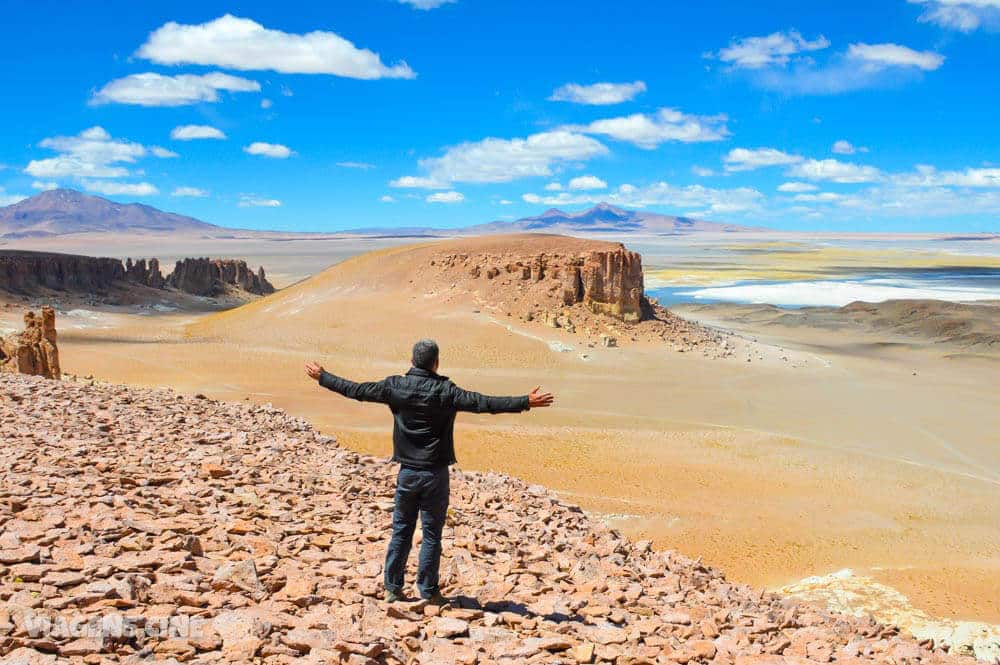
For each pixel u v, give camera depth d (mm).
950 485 42500
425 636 7828
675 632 8969
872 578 24016
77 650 6332
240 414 21734
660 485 39156
